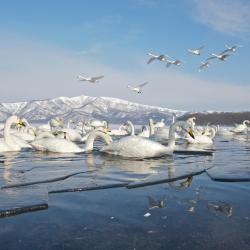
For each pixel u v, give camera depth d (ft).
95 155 57.67
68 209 26.53
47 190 31.48
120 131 128.67
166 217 24.95
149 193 31.53
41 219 24.35
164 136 92.32
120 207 27.12
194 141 86.74
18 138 72.38
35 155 57.52
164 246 20.39
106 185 33.83
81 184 34.19
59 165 46.85
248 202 28.68
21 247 20.03
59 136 82.23
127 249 19.99
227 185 35.04
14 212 25.46
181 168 44.88
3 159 52.80
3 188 32.14
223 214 25.66
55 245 20.34
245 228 23.03
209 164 49.01
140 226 23.27
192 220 24.40
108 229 22.70
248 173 40.81
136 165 47.32
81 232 22.22
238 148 75.51
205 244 20.67
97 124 114.52
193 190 32.76
